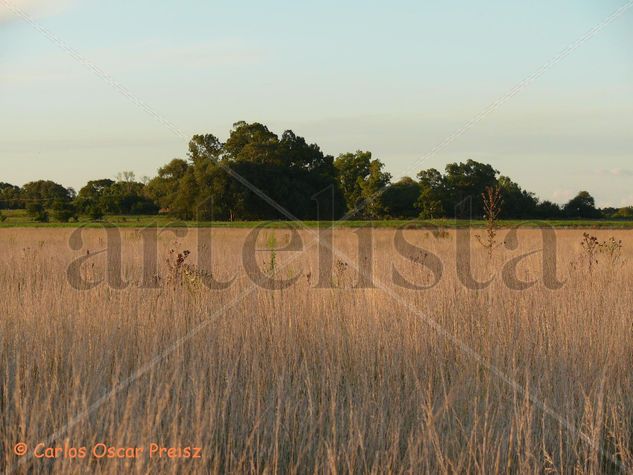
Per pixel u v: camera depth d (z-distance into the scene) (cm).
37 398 583
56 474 493
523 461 563
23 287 1138
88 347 735
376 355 775
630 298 1008
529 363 729
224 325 824
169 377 655
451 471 547
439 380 715
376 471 515
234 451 579
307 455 574
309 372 713
